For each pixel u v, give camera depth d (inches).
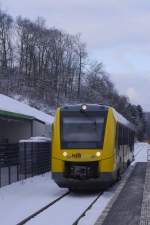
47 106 3521.2
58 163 745.0
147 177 992.2
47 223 485.7
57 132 760.3
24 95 3516.2
